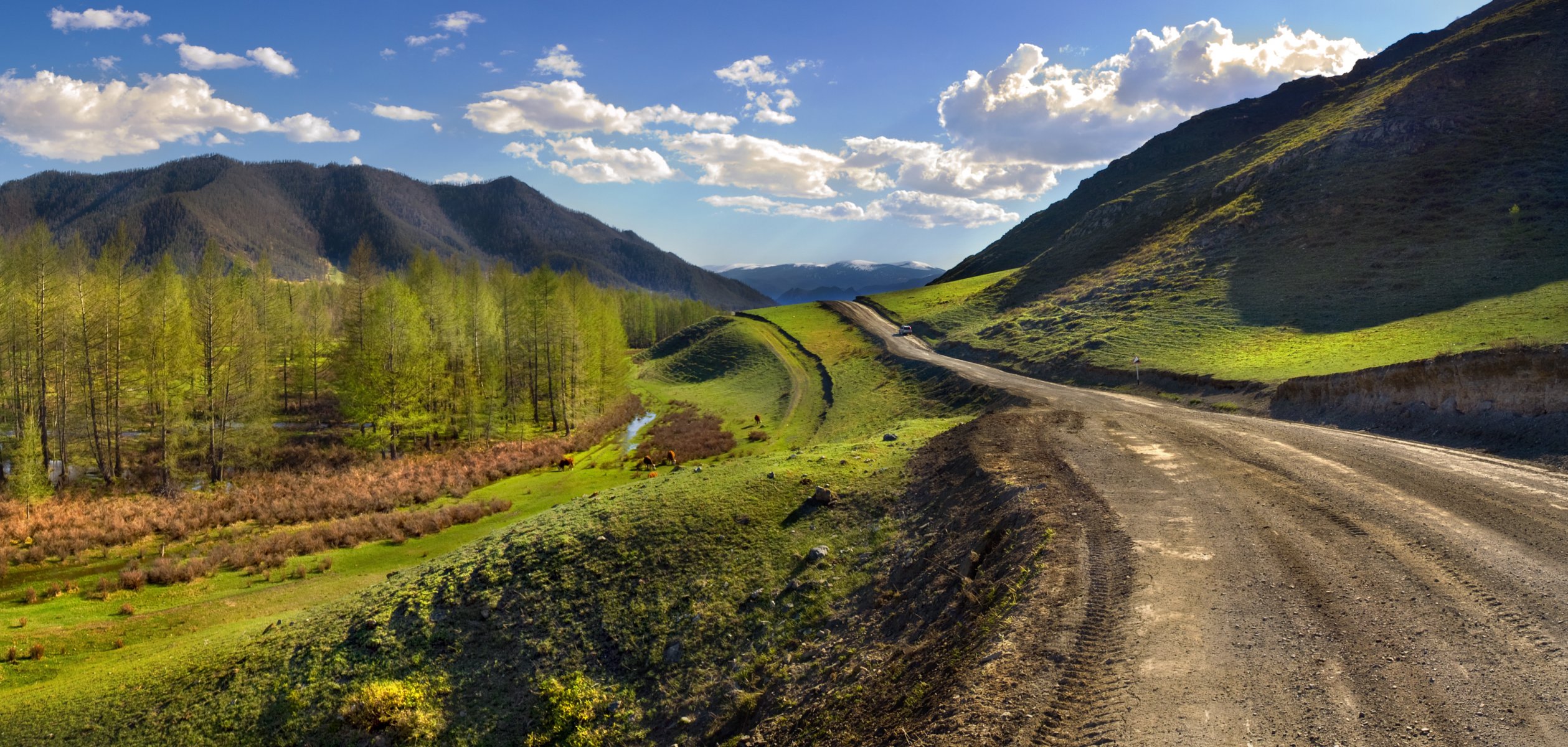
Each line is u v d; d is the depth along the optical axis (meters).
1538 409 23.34
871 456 29.47
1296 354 43.22
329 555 33.41
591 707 17.38
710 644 18.61
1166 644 11.28
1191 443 27.05
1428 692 9.45
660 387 102.50
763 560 21.56
